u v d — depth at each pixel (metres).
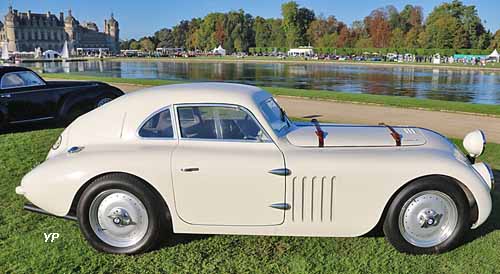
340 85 29.28
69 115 9.09
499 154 6.98
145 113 3.73
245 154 3.52
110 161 3.53
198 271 3.39
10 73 8.49
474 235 3.95
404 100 14.70
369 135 3.83
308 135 3.76
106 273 3.37
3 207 4.70
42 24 149.75
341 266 3.45
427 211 3.53
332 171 3.45
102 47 170.88
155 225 3.62
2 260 3.55
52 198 3.61
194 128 3.67
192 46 163.75
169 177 3.51
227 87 4.03
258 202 3.52
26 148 7.29
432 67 62.75
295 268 3.42
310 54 116.25
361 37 121.25
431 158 3.51
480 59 83.69
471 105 13.29
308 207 3.53
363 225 3.55
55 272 3.38
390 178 3.46
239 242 3.87
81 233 3.98
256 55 135.38
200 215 3.57
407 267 3.43
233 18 148.88
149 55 130.88
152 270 3.41
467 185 3.47
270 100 4.13
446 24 99.75
